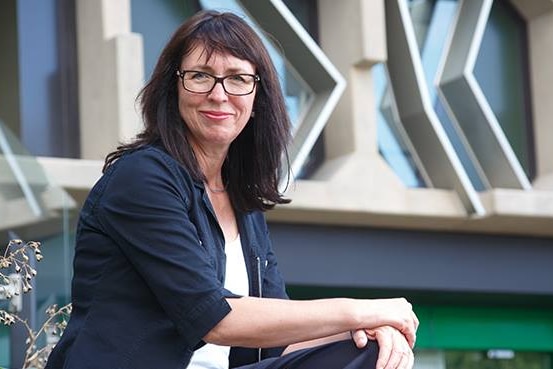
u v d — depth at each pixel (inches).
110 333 147.1
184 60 157.6
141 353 146.3
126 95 430.0
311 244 494.0
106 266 149.8
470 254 526.9
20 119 453.1
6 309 307.9
